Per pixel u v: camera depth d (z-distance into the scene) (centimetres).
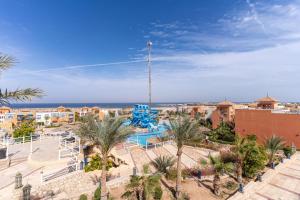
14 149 2428
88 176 1725
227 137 3425
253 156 1966
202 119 5281
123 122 1493
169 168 1984
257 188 1761
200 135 1727
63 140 2917
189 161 2311
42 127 6181
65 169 1809
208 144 3002
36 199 1391
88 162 1950
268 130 3247
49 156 2109
